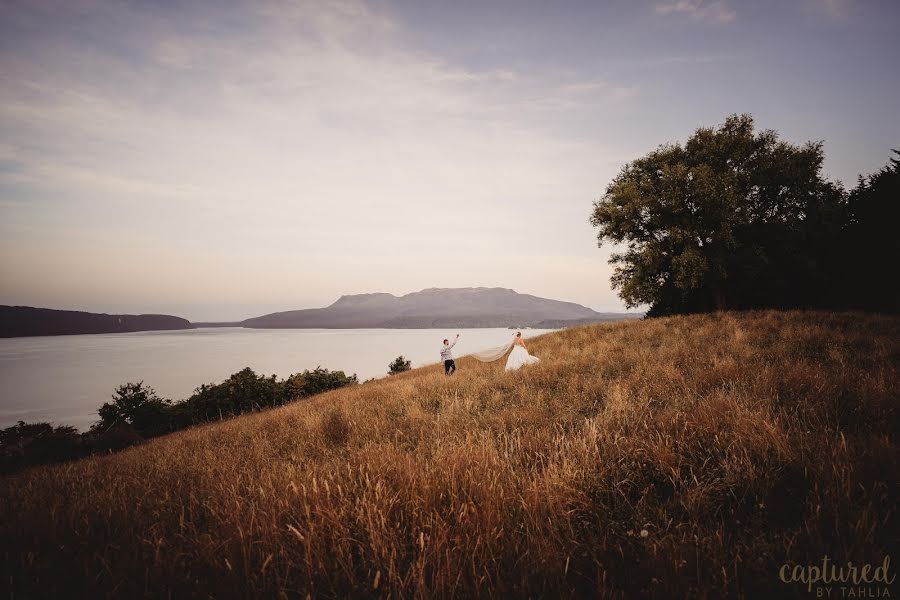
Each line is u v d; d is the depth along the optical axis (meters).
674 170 23.22
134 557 2.38
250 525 2.44
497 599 1.86
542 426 5.30
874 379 4.99
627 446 3.69
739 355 8.72
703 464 3.09
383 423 6.75
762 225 23.88
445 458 3.61
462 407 7.52
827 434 3.41
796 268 22.70
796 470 2.81
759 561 1.95
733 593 1.82
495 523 2.45
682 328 15.78
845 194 22.69
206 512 3.12
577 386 8.03
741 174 23.34
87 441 14.04
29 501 3.76
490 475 3.17
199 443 8.29
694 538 2.17
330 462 4.36
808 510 2.36
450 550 2.16
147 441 14.87
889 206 17.89
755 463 3.02
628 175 26.77
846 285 20.64
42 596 2.02
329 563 2.18
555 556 2.09
